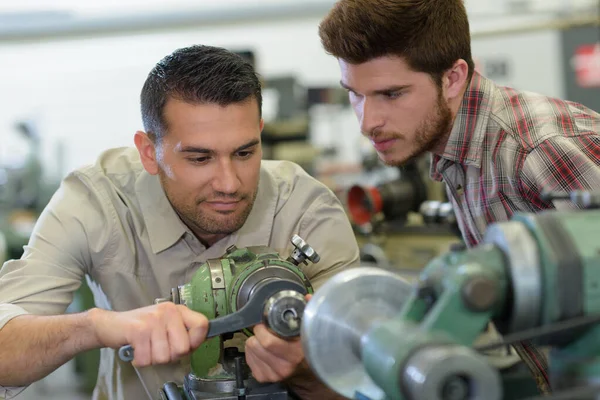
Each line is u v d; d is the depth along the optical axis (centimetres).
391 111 132
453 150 139
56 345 118
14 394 128
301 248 125
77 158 527
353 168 380
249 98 128
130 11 507
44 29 506
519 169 132
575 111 135
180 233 146
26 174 425
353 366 85
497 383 67
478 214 143
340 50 131
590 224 78
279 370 111
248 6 509
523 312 76
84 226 144
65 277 142
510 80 434
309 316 86
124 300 150
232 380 120
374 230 246
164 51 526
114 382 155
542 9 426
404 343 71
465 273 75
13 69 529
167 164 132
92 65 529
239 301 116
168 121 129
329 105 381
